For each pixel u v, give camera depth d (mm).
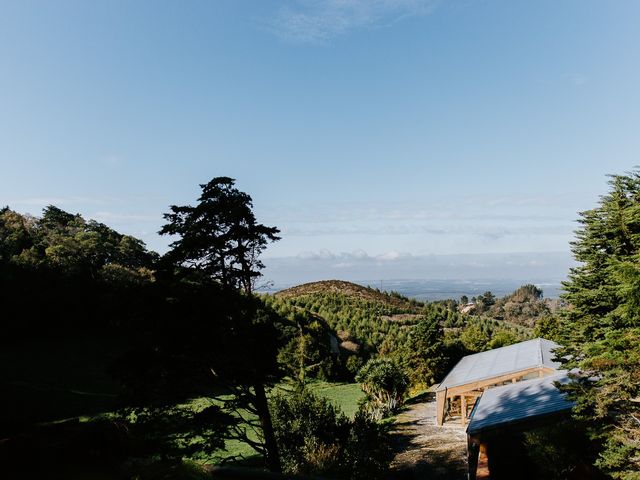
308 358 50062
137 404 11297
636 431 10359
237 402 12609
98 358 44188
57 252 54938
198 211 12344
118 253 67375
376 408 30078
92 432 6117
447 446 19797
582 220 16812
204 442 11711
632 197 14648
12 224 62062
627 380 10438
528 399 16234
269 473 6906
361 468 15328
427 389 38781
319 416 19000
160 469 5930
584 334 16594
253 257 13234
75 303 51844
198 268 12445
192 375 11922
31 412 27750
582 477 11211
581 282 17094
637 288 9812
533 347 27922
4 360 39844
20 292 47750
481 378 23672
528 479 13211
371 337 65188
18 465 5242
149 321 11539
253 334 12352
